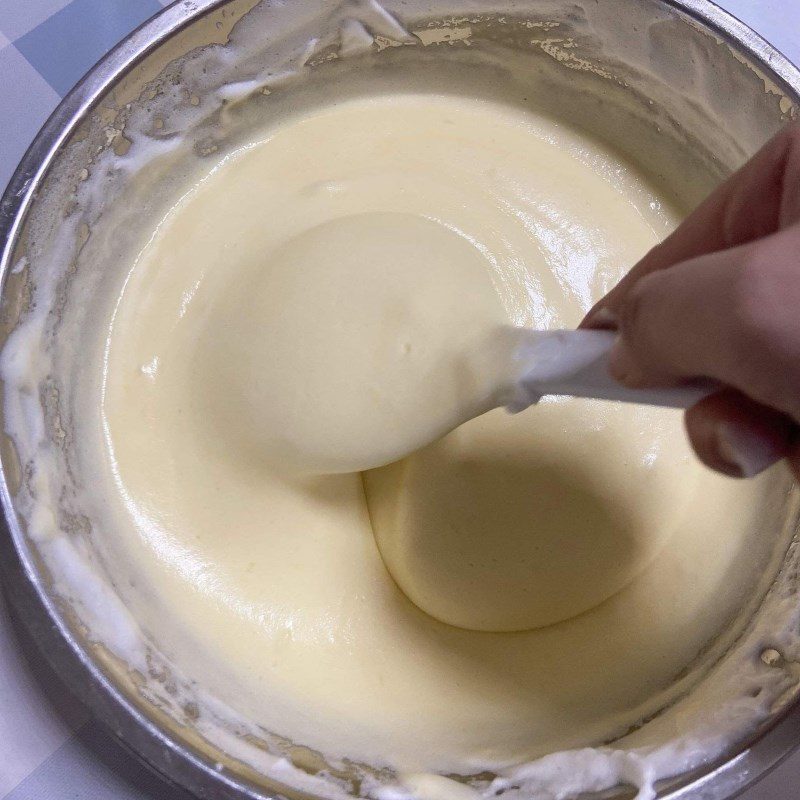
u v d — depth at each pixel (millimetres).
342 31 326
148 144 321
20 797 291
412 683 306
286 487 316
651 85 331
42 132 285
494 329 284
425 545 305
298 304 299
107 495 314
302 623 310
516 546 303
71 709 296
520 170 343
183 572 309
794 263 193
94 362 325
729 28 299
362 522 324
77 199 303
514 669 308
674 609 312
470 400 279
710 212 260
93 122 294
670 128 340
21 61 334
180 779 257
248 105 336
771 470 317
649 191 351
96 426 320
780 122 303
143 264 333
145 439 320
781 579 298
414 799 276
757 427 218
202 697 291
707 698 286
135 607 300
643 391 230
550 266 327
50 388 306
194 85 318
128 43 292
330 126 347
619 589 313
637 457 309
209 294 329
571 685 306
